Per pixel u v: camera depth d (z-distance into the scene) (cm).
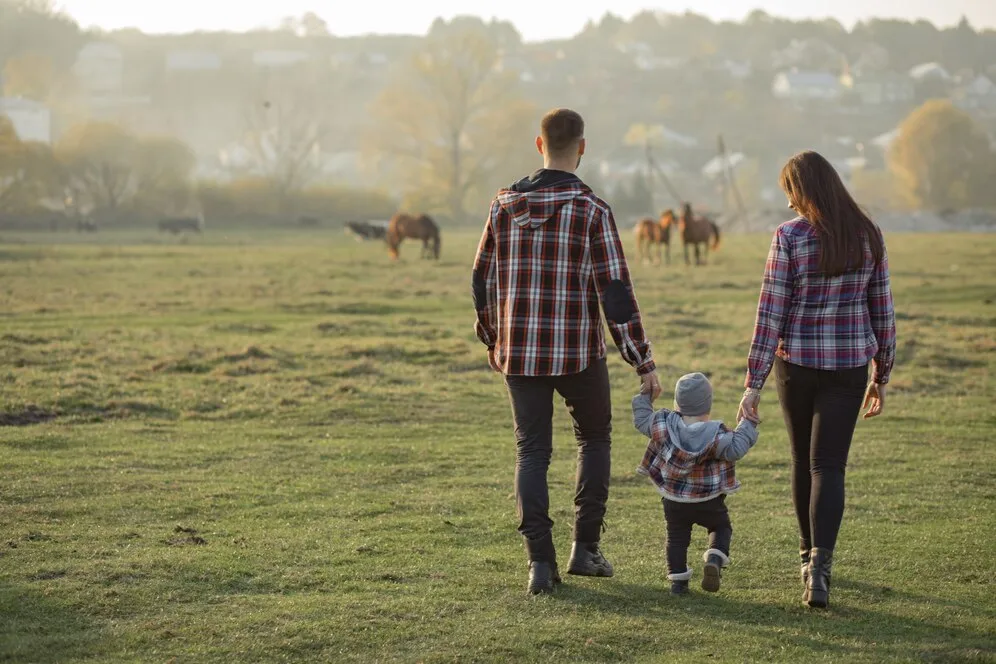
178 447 902
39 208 9156
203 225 9300
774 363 535
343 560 571
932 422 1093
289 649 436
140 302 2348
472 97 10450
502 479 800
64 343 1541
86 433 957
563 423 1063
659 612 491
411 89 10644
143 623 464
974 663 427
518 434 536
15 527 622
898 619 484
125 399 1111
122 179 10138
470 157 10606
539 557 519
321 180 14275
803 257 513
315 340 1698
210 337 1720
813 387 519
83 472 785
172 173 9788
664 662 427
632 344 521
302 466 838
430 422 1063
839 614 491
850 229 506
